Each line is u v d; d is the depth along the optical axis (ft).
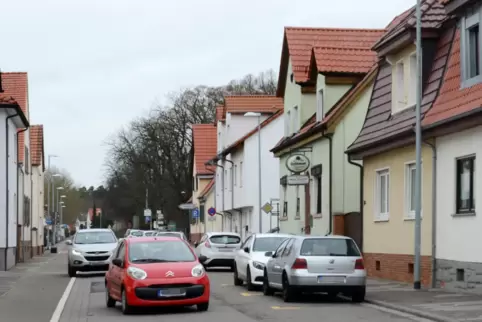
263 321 46.01
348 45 105.60
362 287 56.49
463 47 61.46
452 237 60.85
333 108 98.02
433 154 64.34
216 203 200.85
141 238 56.03
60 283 85.35
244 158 154.92
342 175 93.71
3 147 111.24
